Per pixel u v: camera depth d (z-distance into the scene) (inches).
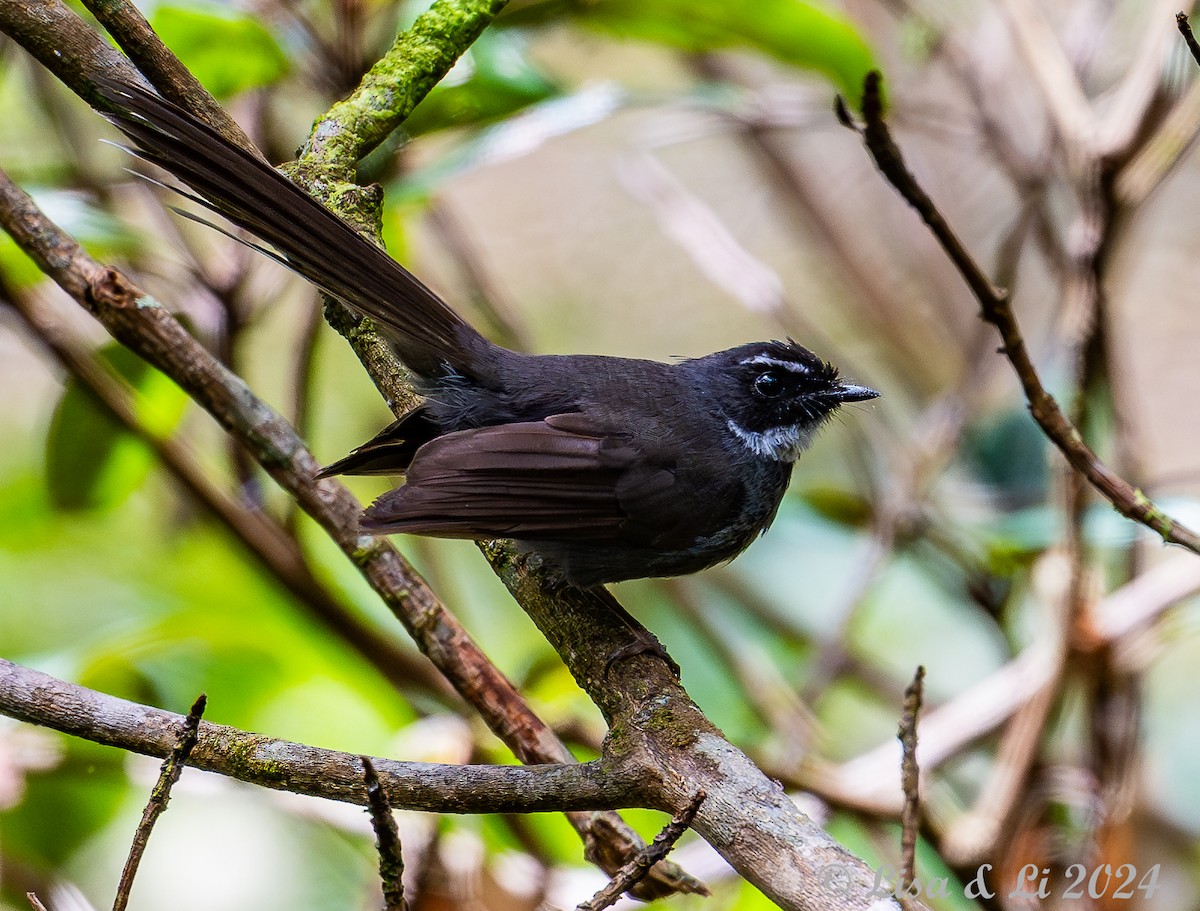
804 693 462.3
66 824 415.2
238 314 417.7
